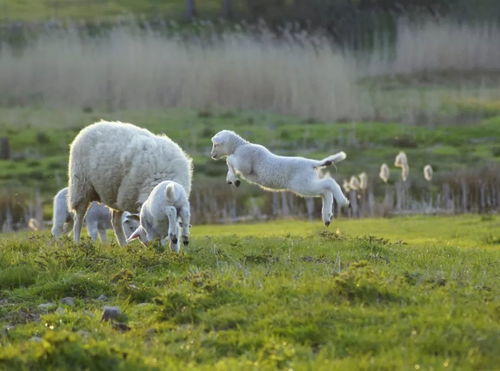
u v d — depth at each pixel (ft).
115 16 356.38
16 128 247.09
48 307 41.11
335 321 33.91
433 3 365.20
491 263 51.98
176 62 302.66
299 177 56.29
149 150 59.11
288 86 289.12
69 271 46.80
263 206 143.43
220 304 37.42
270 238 64.80
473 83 303.48
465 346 30.91
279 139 228.63
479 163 182.70
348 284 37.35
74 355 30.71
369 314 34.35
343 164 188.65
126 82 292.40
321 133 234.38
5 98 281.13
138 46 307.99
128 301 40.81
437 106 271.69
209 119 261.85
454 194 142.92
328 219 56.24
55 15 353.10
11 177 183.83
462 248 62.18
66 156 212.84
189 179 60.59
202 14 370.12
